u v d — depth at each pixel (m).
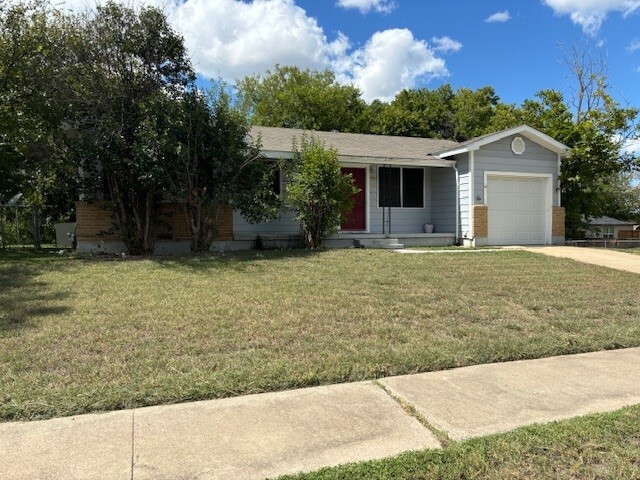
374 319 5.84
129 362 4.21
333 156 12.59
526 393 3.82
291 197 12.39
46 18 12.39
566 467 2.69
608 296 7.51
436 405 3.56
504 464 2.72
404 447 2.93
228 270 8.98
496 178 14.90
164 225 12.28
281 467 2.70
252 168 11.66
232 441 2.98
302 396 3.68
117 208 11.40
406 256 11.22
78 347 4.60
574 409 3.52
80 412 3.33
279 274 8.64
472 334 5.37
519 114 20.86
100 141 10.51
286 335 5.10
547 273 9.41
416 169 16.16
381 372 4.21
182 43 11.27
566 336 5.37
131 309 6.02
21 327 5.21
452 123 37.09
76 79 10.95
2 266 9.42
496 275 9.04
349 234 14.13
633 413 3.39
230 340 4.89
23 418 3.23
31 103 12.20
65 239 15.57
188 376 3.92
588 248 14.02
